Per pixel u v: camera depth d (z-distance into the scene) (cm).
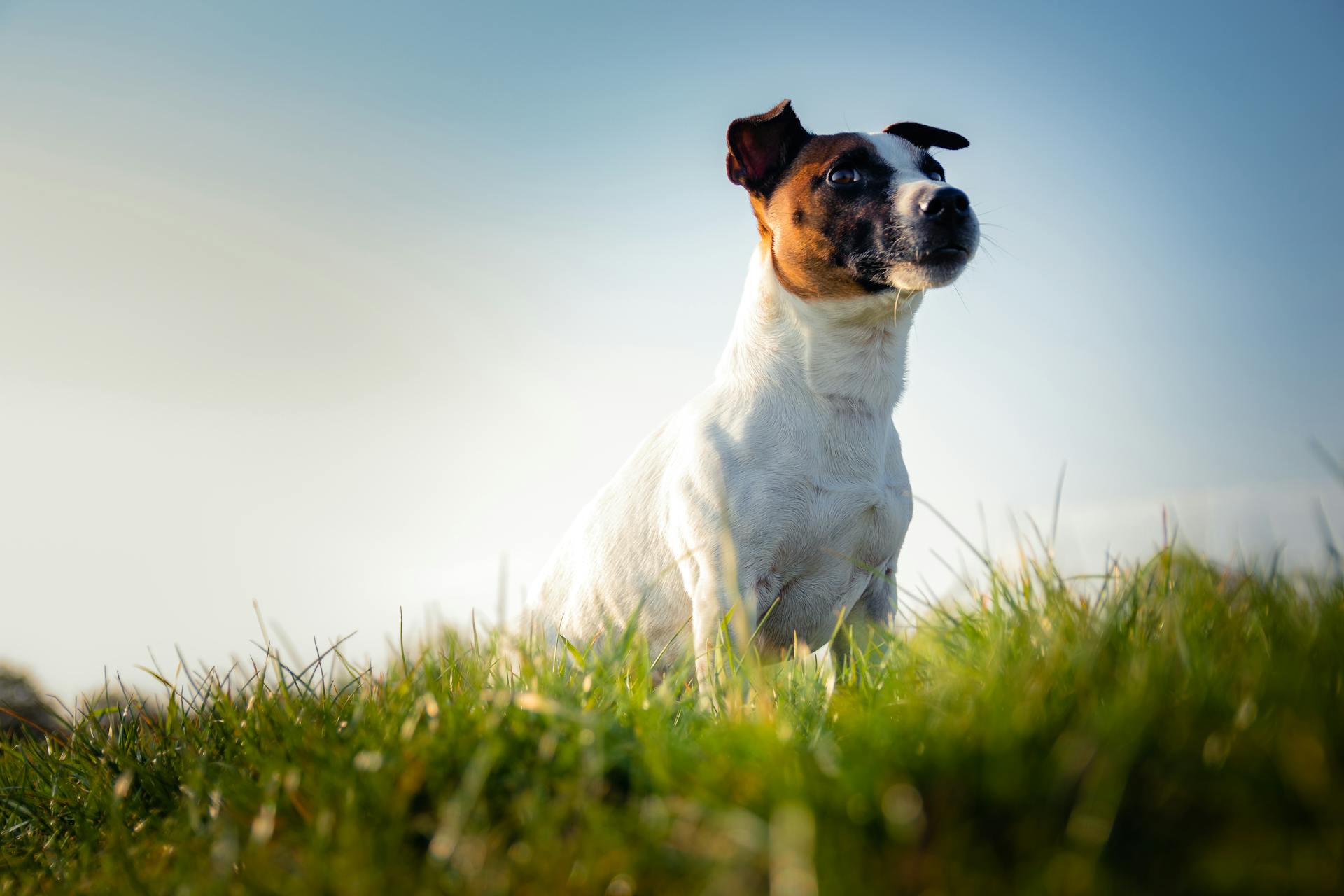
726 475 94
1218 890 50
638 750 68
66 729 86
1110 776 55
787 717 72
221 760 77
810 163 97
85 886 70
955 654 76
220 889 64
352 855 63
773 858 55
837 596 97
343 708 78
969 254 92
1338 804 50
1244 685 62
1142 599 73
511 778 67
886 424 97
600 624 101
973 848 55
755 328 97
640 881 59
